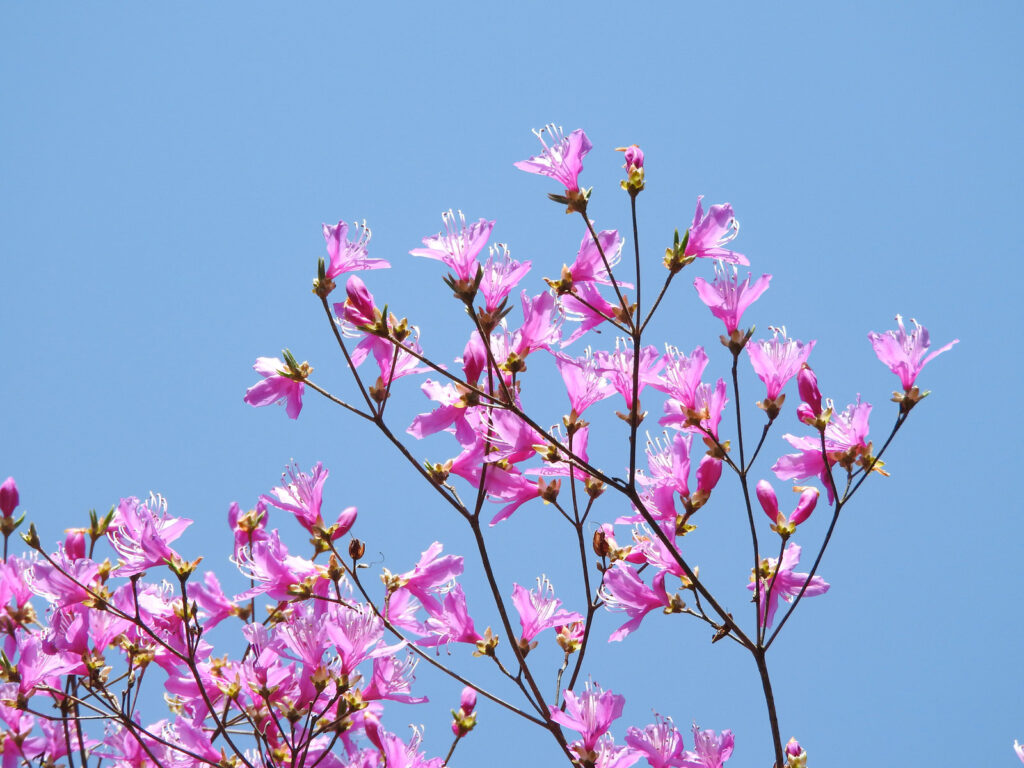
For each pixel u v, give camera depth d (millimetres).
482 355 3771
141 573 3795
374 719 3834
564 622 3932
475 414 3949
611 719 3600
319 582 3982
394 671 3830
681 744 3723
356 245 3920
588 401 3879
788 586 3764
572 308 3820
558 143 3588
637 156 3500
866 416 3693
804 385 3602
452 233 3531
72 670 4020
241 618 4262
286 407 3994
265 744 3779
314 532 3936
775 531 3658
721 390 3723
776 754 3426
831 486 3600
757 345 3660
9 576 4223
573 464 3738
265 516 4484
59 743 4418
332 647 3625
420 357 3512
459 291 3428
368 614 3561
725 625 3547
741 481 3553
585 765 3561
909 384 3674
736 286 3541
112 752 4219
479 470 4035
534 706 3654
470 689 4039
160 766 3740
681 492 3781
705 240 3537
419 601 4016
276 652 3656
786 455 3795
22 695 3854
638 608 3715
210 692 4055
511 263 3637
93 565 4023
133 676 4133
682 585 3787
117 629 4129
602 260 3715
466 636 3877
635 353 3418
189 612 4012
